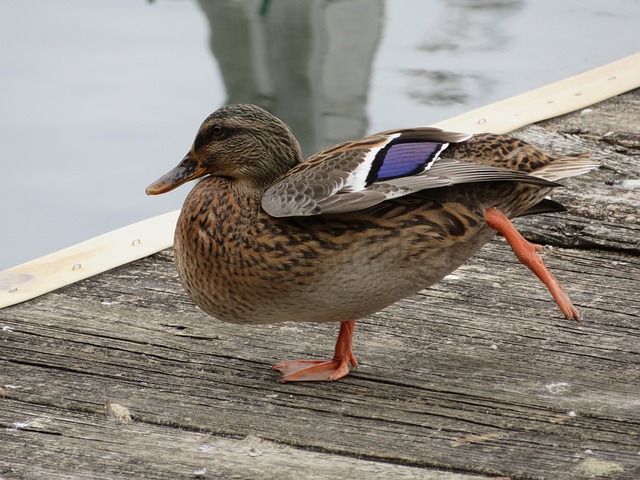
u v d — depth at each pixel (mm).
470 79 14969
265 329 7109
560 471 5496
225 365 6637
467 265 7922
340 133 13500
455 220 5984
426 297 7457
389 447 5738
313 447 5754
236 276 6078
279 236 5918
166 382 6426
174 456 5676
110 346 6824
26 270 7750
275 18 17062
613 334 6938
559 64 15453
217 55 15711
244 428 5938
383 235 5879
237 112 6375
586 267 7871
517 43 16188
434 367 6574
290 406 6160
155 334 6984
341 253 5883
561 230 8344
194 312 7289
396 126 13586
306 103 14258
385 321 7148
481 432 5871
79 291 7523
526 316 7191
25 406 6148
